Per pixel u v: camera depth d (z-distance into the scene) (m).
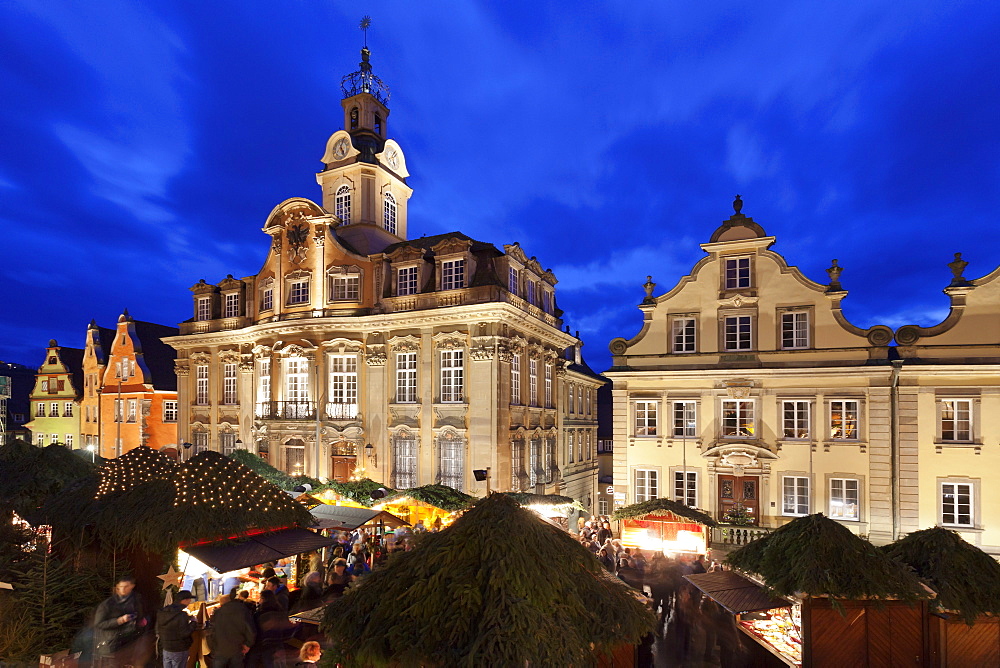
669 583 14.81
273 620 10.05
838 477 23.17
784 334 24.50
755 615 11.54
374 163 36.06
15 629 10.27
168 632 9.67
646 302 26.45
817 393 23.70
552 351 34.91
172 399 45.44
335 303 31.02
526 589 6.14
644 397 26.11
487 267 27.92
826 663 9.05
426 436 28.22
